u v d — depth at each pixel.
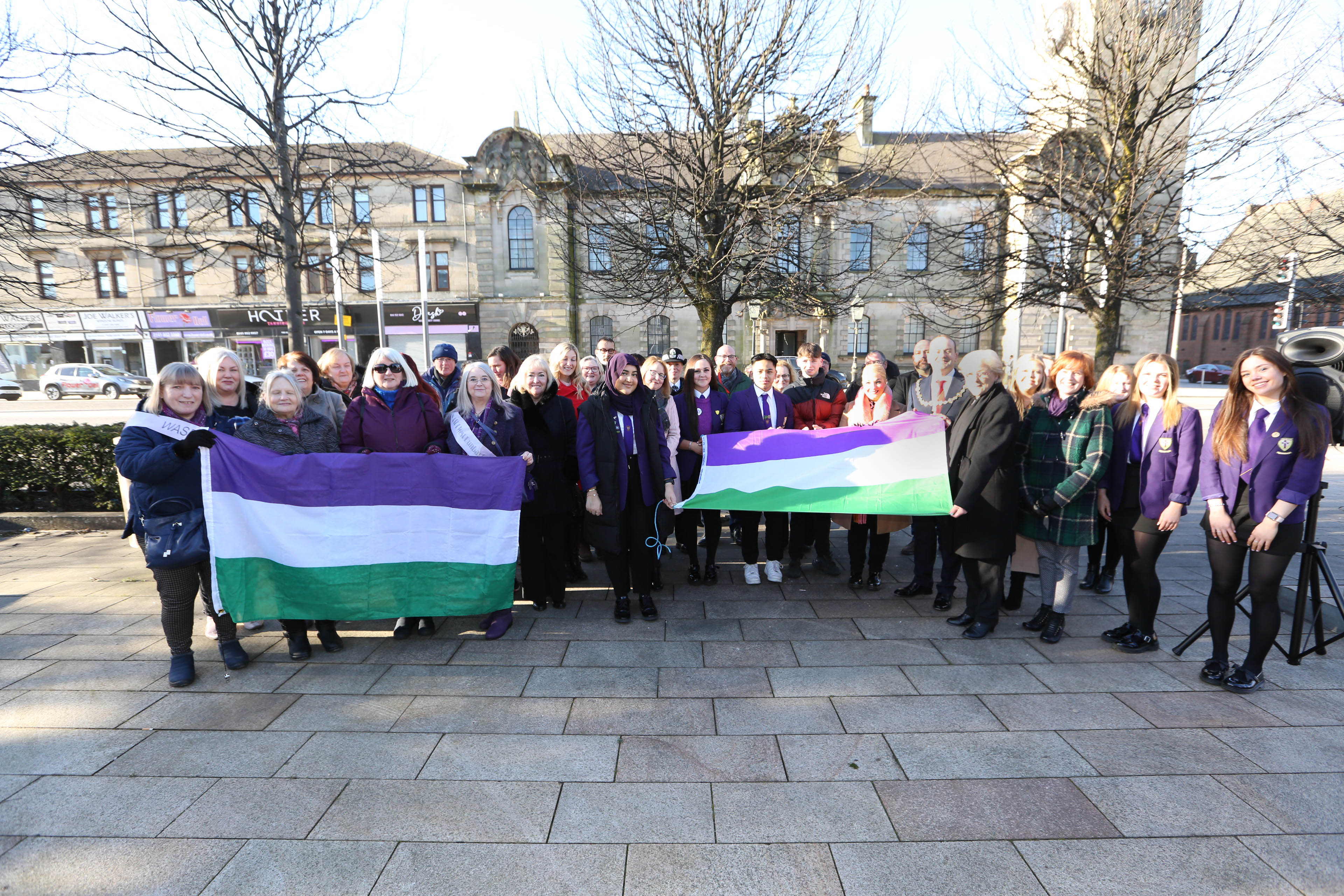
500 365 5.45
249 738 3.02
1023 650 4.01
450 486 4.08
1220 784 2.66
